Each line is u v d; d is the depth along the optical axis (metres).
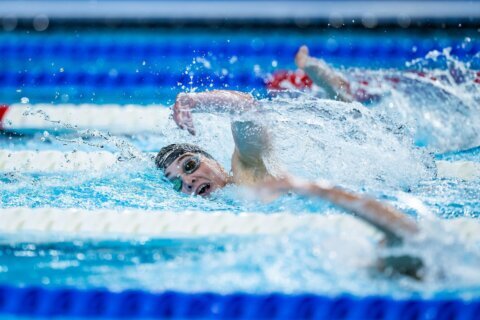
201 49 22.33
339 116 12.82
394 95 16.86
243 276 9.09
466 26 23.61
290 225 10.85
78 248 10.33
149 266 9.53
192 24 24.67
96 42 23.05
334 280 8.87
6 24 24.56
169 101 18.89
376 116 12.96
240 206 11.59
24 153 15.04
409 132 12.99
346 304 8.50
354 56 21.50
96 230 11.05
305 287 8.73
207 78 19.88
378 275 8.80
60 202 12.02
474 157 14.08
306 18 24.66
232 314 8.59
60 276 9.26
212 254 9.88
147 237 10.76
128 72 20.64
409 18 24.19
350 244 9.38
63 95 19.45
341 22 24.25
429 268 8.71
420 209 10.91
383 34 23.45
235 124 11.23
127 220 11.27
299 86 19.06
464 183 12.40
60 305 8.84
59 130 17.05
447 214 10.84
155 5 25.77
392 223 8.66
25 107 18.56
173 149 12.35
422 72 18.84
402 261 8.68
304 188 9.07
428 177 12.57
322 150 12.16
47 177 13.66
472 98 16.31
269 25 24.50
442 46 21.80
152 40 23.28
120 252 10.13
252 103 11.39
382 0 25.72
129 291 8.80
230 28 24.53
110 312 8.77
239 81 19.56
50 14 25.00
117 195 12.34
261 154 11.43
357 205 8.79
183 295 8.73
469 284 8.68
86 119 17.84
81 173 13.84
